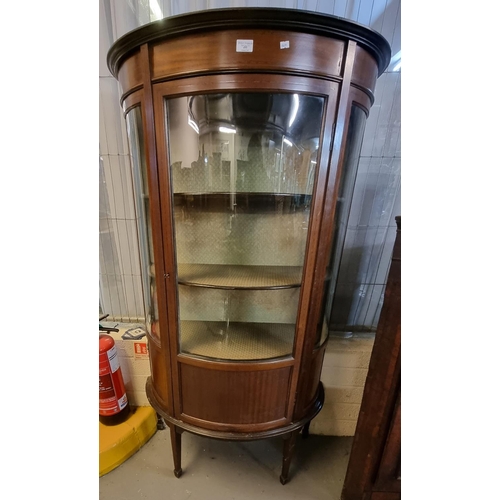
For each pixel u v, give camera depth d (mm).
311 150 760
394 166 1137
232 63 639
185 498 1059
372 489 1007
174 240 797
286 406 923
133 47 698
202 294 985
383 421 921
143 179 823
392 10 987
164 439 1308
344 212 899
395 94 1069
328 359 1263
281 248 987
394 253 829
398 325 839
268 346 930
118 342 1321
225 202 935
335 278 980
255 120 800
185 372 894
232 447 1269
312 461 1217
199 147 828
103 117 1131
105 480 1116
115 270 1341
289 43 631
